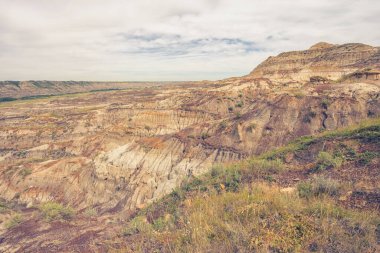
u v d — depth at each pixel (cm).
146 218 1523
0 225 2308
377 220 791
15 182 4591
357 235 719
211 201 1155
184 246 852
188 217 1059
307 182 1232
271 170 1555
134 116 6575
